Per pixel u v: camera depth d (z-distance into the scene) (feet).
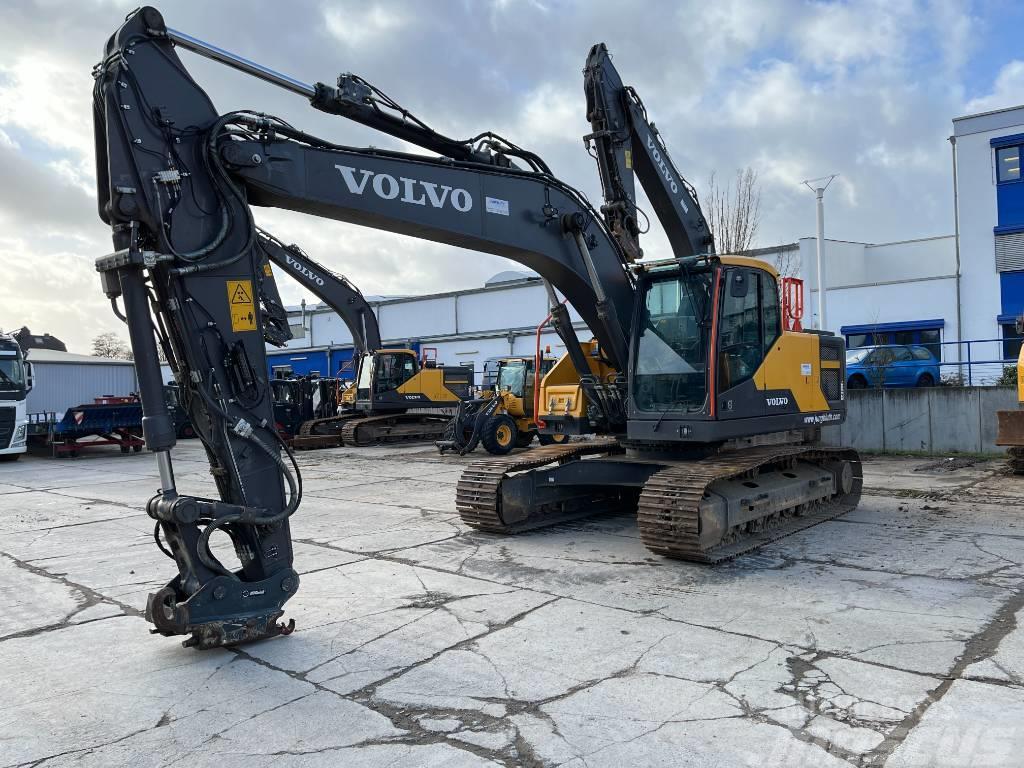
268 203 17.92
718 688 13.47
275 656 15.57
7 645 16.87
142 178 15.03
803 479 27.61
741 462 23.75
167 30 15.56
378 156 19.15
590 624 17.10
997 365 73.31
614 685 13.71
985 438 48.11
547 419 28.91
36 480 49.24
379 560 23.65
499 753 11.36
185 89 15.84
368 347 66.44
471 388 73.36
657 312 25.03
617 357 26.23
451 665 14.84
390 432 67.51
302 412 74.74
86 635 17.40
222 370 15.96
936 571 20.97
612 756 11.18
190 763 11.33
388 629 17.06
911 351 65.57
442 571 22.12
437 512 32.17
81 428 65.57
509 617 17.71
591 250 25.41
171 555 16.05
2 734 12.46
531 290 115.34
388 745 11.71
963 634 15.84
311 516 31.65
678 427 23.88
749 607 18.08
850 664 14.39
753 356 25.16
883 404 51.26
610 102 25.62
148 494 40.81
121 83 14.94
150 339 15.28
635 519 29.66
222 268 16.05
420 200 20.04
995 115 79.92
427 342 125.70
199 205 15.83
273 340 41.68
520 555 23.90
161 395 15.33
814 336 28.40
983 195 80.53
